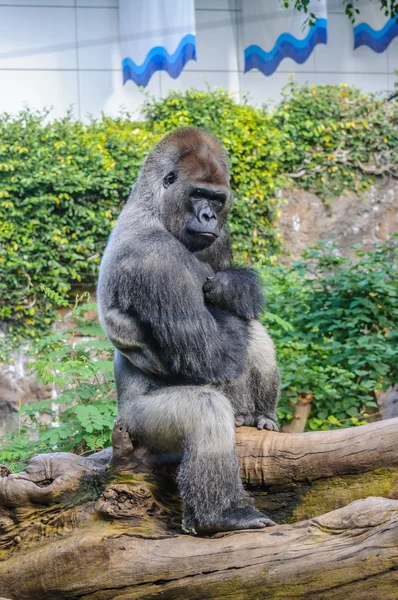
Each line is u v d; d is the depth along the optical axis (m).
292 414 9.53
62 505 5.23
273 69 13.04
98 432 7.58
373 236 17.48
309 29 12.14
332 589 4.33
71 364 7.85
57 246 15.19
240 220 16.69
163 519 5.07
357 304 10.32
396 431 4.99
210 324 5.14
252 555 4.54
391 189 17.66
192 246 5.41
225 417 4.82
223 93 16.83
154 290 5.07
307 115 17.30
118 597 4.78
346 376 9.88
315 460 5.16
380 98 17.53
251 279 5.44
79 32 13.96
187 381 5.18
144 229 5.34
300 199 17.27
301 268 11.34
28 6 13.76
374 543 4.28
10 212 14.97
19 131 15.03
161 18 12.80
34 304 14.91
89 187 15.20
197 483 4.75
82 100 15.67
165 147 5.54
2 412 14.07
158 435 5.02
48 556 4.98
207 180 5.43
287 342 10.21
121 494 5.01
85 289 15.52
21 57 14.38
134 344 5.18
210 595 4.56
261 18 12.96
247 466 5.30
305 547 4.45
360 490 5.08
